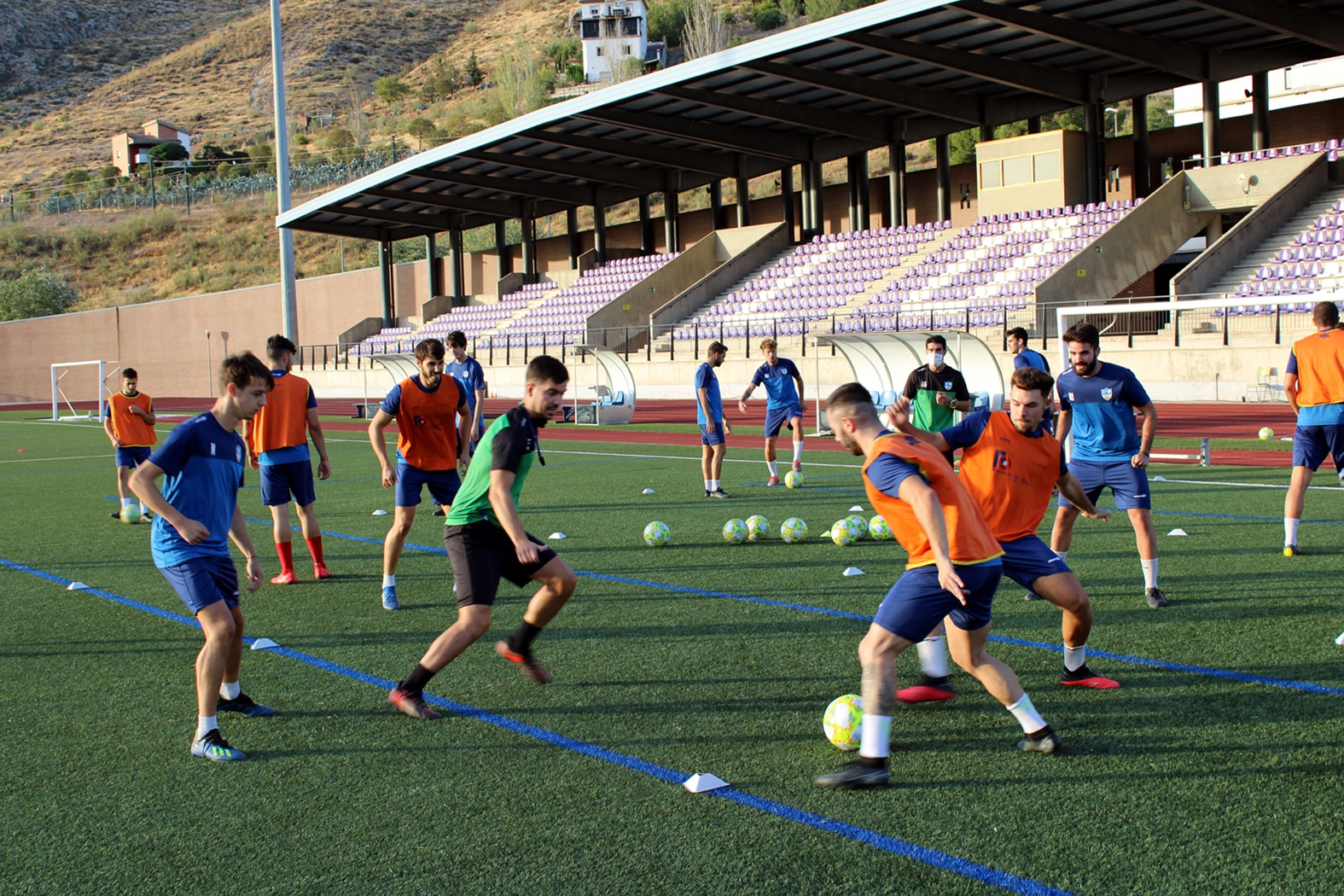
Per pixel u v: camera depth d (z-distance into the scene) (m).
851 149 38.25
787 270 37.44
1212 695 4.90
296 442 8.16
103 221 81.50
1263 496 11.09
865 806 3.81
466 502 4.94
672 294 40.38
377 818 3.82
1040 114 34.31
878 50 27.23
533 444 4.89
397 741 4.62
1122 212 29.53
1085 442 6.75
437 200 45.03
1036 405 4.71
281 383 8.07
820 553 8.77
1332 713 4.59
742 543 9.34
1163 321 27.77
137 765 4.41
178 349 57.81
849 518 9.20
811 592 7.31
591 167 41.47
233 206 79.56
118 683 5.60
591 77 107.06
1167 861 3.33
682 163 39.59
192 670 5.83
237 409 4.71
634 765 4.27
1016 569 4.91
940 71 30.62
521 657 5.17
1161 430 18.39
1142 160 32.28
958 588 3.75
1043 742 4.26
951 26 26.89
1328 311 7.76
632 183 42.50
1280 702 4.75
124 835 3.73
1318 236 26.30
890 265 34.25
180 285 70.25
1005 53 29.14
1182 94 40.81
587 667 5.66
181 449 4.54
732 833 3.61
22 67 141.88
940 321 29.53
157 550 4.62
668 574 8.06
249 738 4.70
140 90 135.50
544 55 117.50
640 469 15.62
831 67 30.41
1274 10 25.08
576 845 3.55
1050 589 4.85
